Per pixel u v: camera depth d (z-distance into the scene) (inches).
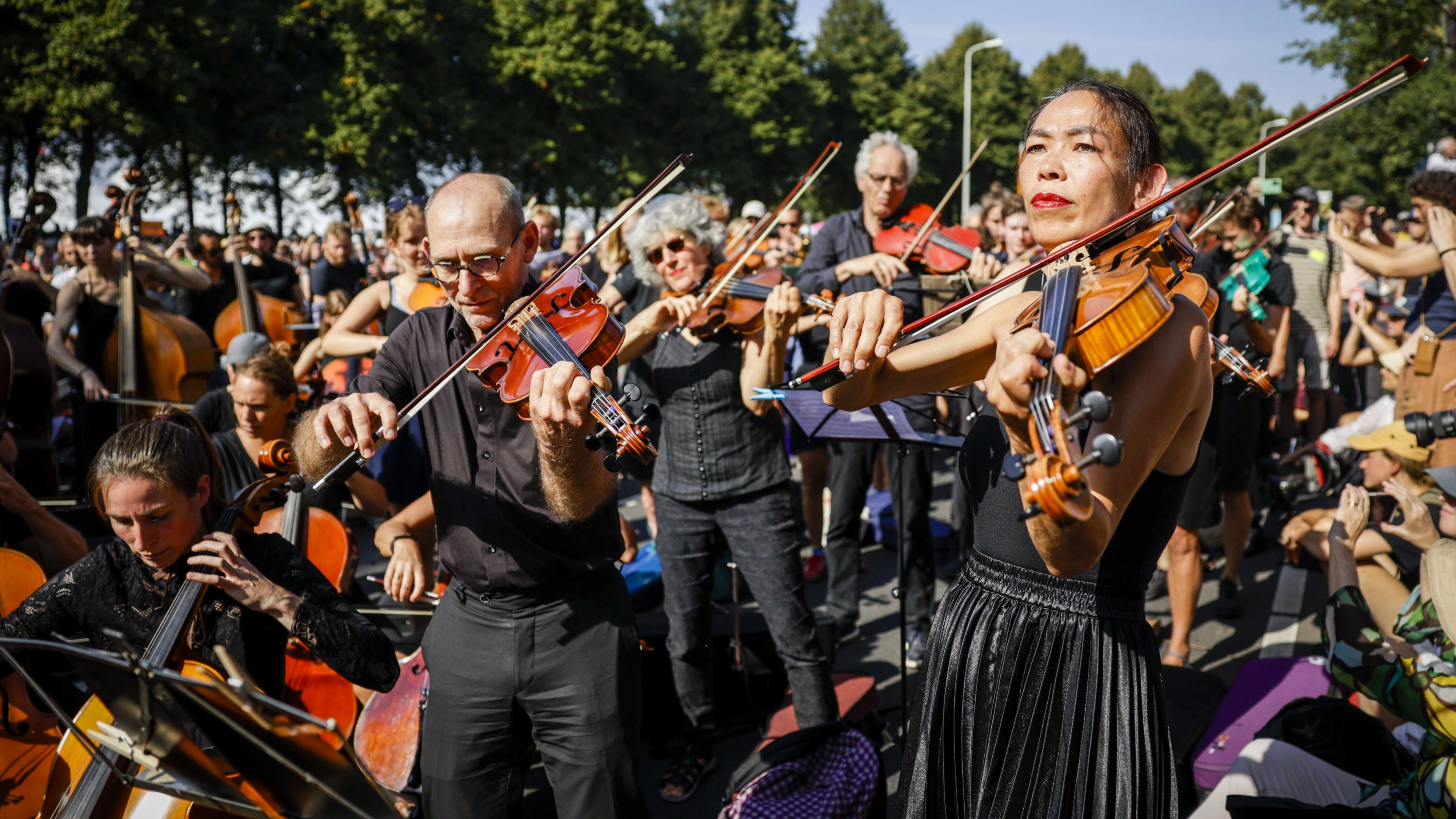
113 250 219.6
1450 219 166.6
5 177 832.9
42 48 728.3
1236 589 178.4
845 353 58.1
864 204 186.2
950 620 64.7
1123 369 52.6
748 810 106.3
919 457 158.1
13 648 81.1
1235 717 119.3
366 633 81.6
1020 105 1815.9
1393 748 105.4
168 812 75.0
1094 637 59.7
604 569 84.6
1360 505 114.0
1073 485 42.5
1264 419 244.7
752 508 120.8
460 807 84.0
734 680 137.9
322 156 878.4
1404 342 184.4
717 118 1261.1
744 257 129.1
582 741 81.7
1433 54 861.8
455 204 77.2
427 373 85.7
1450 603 87.8
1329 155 2187.5
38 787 89.7
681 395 121.7
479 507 81.7
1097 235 55.1
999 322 63.2
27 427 189.3
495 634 82.4
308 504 104.0
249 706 51.2
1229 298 182.7
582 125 1035.3
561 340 75.7
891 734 135.4
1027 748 60.0
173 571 83.1
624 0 1111.0
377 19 890.7
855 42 1792.6
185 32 784.9
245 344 150.9
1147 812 58.5
